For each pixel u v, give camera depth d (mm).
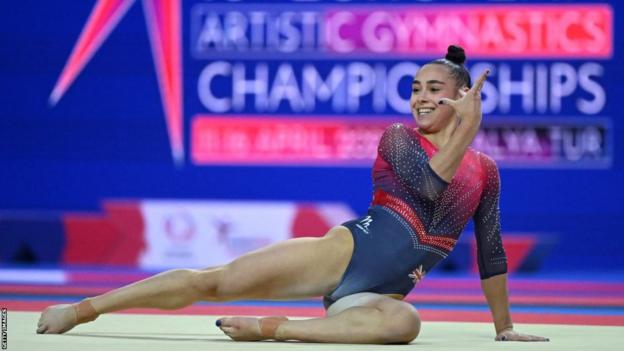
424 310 16141
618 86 23859
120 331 10609
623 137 23953
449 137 10406
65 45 25031
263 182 24531
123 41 24859
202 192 24719
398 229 10148
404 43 24000
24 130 25172
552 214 24141
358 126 24156
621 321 14023
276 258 9852
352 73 24141
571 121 23938
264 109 24422
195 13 24531
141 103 24891
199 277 9930
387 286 10227
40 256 25031
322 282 10023
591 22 23797
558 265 24203
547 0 23797
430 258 10344
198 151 24672
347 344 9484
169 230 24703
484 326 12328
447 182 9914
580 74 23859
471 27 23875
